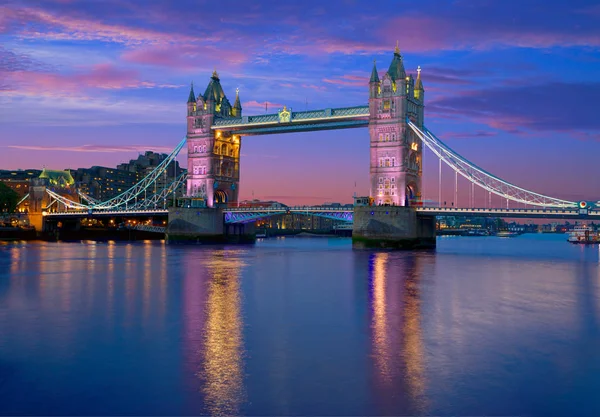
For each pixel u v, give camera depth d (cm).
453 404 2588
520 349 3438
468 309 4759
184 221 15438
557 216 11188
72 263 9119
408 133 12862
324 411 2516
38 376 2933
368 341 3628
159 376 2936
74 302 5072
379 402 2608
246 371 3016
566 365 3120
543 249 15750
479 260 10181
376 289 5925
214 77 16000
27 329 3944
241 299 5259
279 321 4234
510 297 5422
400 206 12306
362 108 13238
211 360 3206
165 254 11450
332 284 6325
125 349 3425
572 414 2491
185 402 2602
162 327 4016
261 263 9088
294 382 2855
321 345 3534
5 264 8906
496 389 2764
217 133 15625
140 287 6069
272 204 15975
